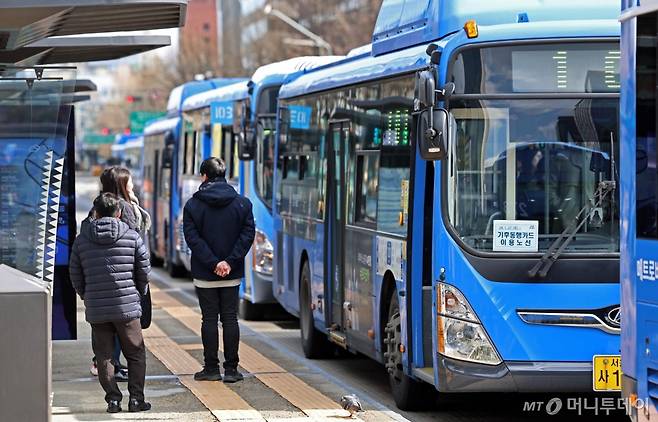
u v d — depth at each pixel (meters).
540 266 19.14
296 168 31.69
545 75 19.55
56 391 23.17
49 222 20.52
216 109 43.22
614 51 19.55
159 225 61.22
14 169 20.41
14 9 19.03
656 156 15.17
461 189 19.47
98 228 20.20
